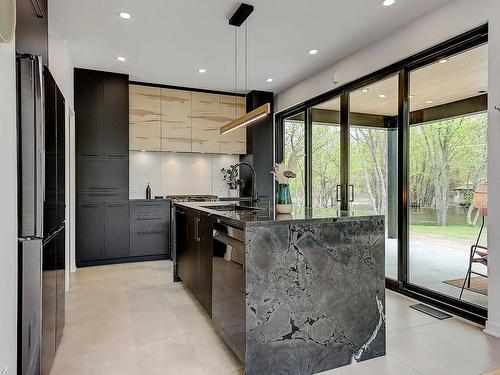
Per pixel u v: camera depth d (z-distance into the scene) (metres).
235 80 5.18
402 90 3.58
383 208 3.87
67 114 3.88
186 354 2.29
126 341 2.47
